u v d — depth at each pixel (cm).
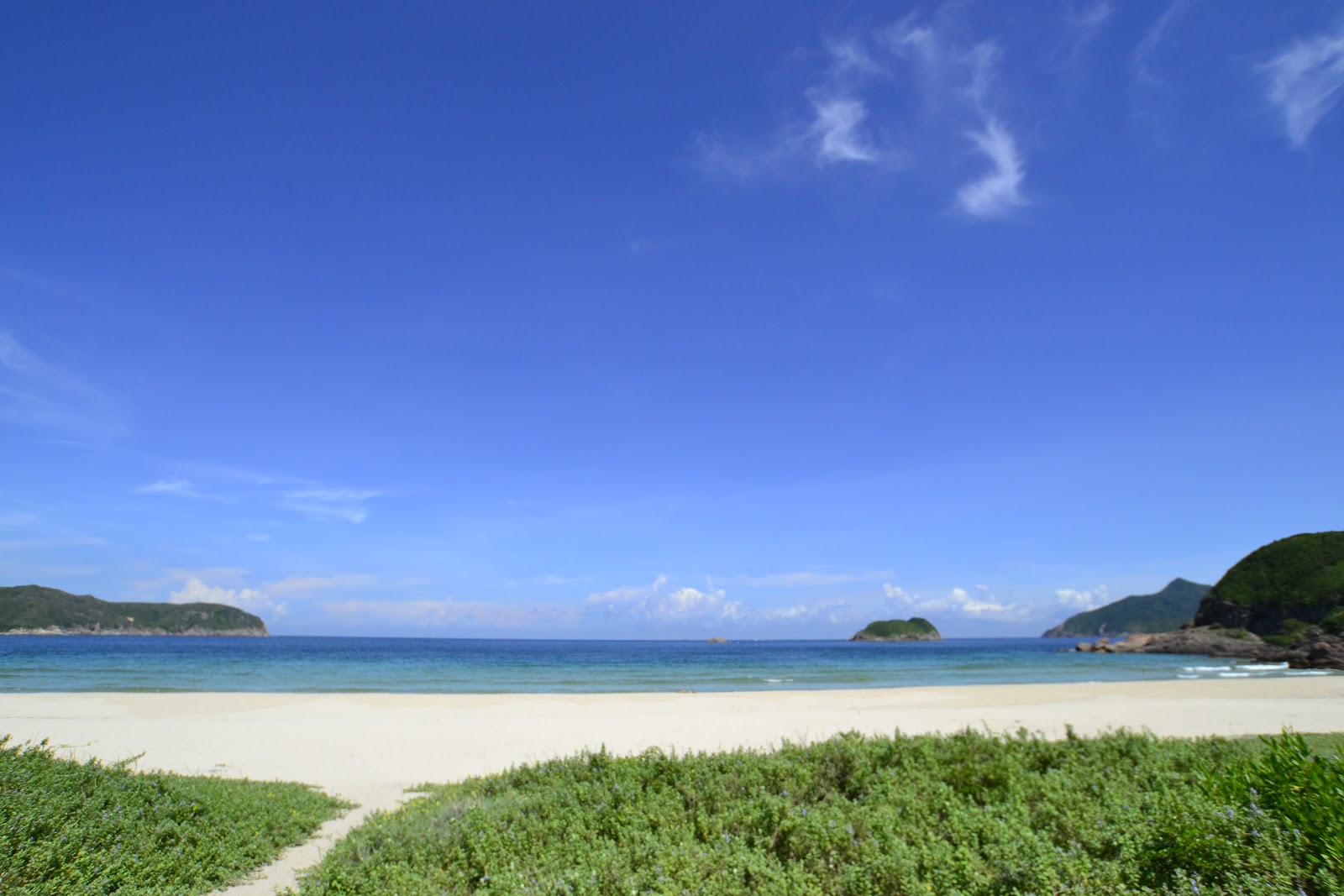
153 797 855
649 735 1927
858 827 587
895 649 16150
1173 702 2708
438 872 601
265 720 2227
